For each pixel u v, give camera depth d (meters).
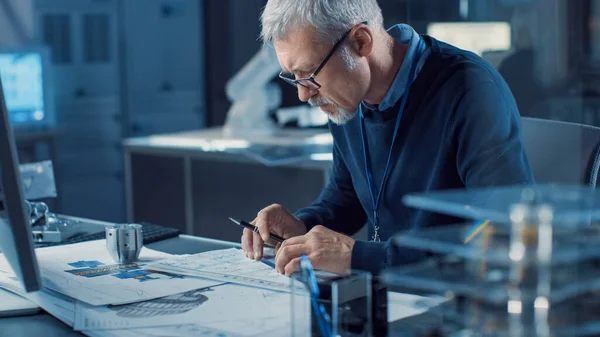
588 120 4.05
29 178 1.84
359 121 1.70
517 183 1.39
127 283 1.29
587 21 3.98
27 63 4.12
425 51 1.59
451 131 1.52
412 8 4.29
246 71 3.60
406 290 0.94
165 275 1.35
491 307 0.85
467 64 1.55
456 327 0.87
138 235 1.46
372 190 1.69
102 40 4.59
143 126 4.79
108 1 4.57
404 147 1.60
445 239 0.85
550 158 1.67
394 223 1.66
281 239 1.50
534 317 0.83
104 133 4.67
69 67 4.52
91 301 1.19
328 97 1.52
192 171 3.38
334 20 1.45
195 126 4.98
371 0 1.53
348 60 1.48
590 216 0.80
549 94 3.96
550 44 4.02
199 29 4.92
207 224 3.38
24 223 1.05
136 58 4.70
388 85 1.58
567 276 0.82
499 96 1.49
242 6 4.83
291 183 3.08
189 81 4.93
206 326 1.08
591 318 0.82
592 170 1.61
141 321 1.10
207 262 1.45
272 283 1.29
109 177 4.71
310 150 3.14
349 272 1.01
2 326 1.14
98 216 4.70
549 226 0.81
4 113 1.04
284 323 1.08
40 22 4.46
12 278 1.36
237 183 3.25
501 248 0.80
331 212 1.78
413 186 1.61
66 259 1.48
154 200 3.53
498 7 4.11
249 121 3.64
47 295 1.24
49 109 4.23
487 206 0.84
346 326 0.97
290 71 1.51
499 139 1.44
